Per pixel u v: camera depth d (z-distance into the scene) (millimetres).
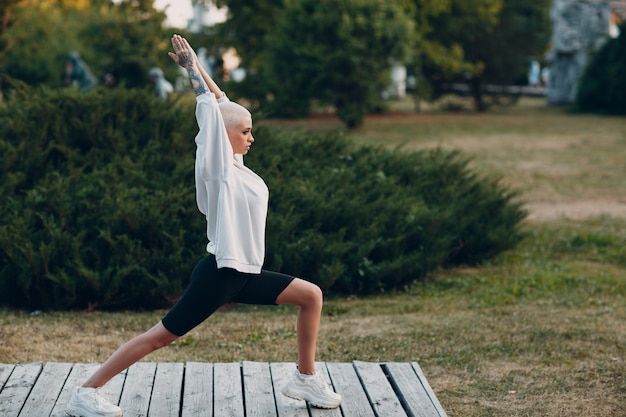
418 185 10062
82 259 7516
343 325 7152
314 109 31391
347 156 10031
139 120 9250
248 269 4074
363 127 26500
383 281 8492
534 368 6047
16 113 8969
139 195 8070
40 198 7887
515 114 33969
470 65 32312
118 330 6883
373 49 23375
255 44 31141
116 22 25281
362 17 23031
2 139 8719
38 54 25703
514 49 34719
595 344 6613
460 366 6086
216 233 4039
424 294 8430
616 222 12625
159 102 9391
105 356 6207
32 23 26094
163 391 4820
